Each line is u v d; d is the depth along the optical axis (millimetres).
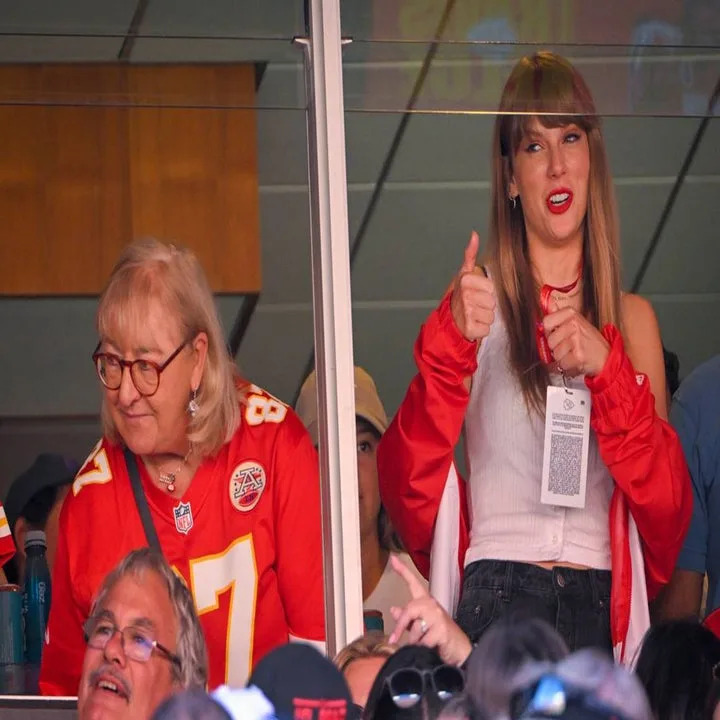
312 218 11609
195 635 10000
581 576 12070
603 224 12914
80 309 13914
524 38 11945
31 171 13664
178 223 13625
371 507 12383
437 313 11969
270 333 13508
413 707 7223
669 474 11875
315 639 11391
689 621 9062
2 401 13695
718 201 13055
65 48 11594
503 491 12273
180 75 11789
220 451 11617
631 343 12906
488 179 12984
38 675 12578
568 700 6266
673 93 12312
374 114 12812
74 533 11602
